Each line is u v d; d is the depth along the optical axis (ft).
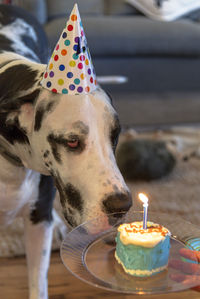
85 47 3.28
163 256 3.07
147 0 11.69
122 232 3.10
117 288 2.86
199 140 9.53
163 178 7.59
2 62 3.95
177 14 11.76
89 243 3.36
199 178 7.63
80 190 3.24
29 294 4.46
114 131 3.30
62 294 4.75
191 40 10.94
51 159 3.36
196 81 11.48
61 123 3.19
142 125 10.30
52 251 5.55
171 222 3.58
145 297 4.69
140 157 7.43
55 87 3.27
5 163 3.79
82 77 3.23
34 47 4.85
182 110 11.07
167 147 8.39
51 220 4.41
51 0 11.27
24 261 5.38
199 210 6.41
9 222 4.37
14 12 5.07
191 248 3.30
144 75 11.05
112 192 3.11
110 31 10.50
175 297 4.71
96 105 3.23
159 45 10.75
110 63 10.69
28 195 4.10
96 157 3.19
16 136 3.55
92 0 11.79
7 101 3.46
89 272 3.06
